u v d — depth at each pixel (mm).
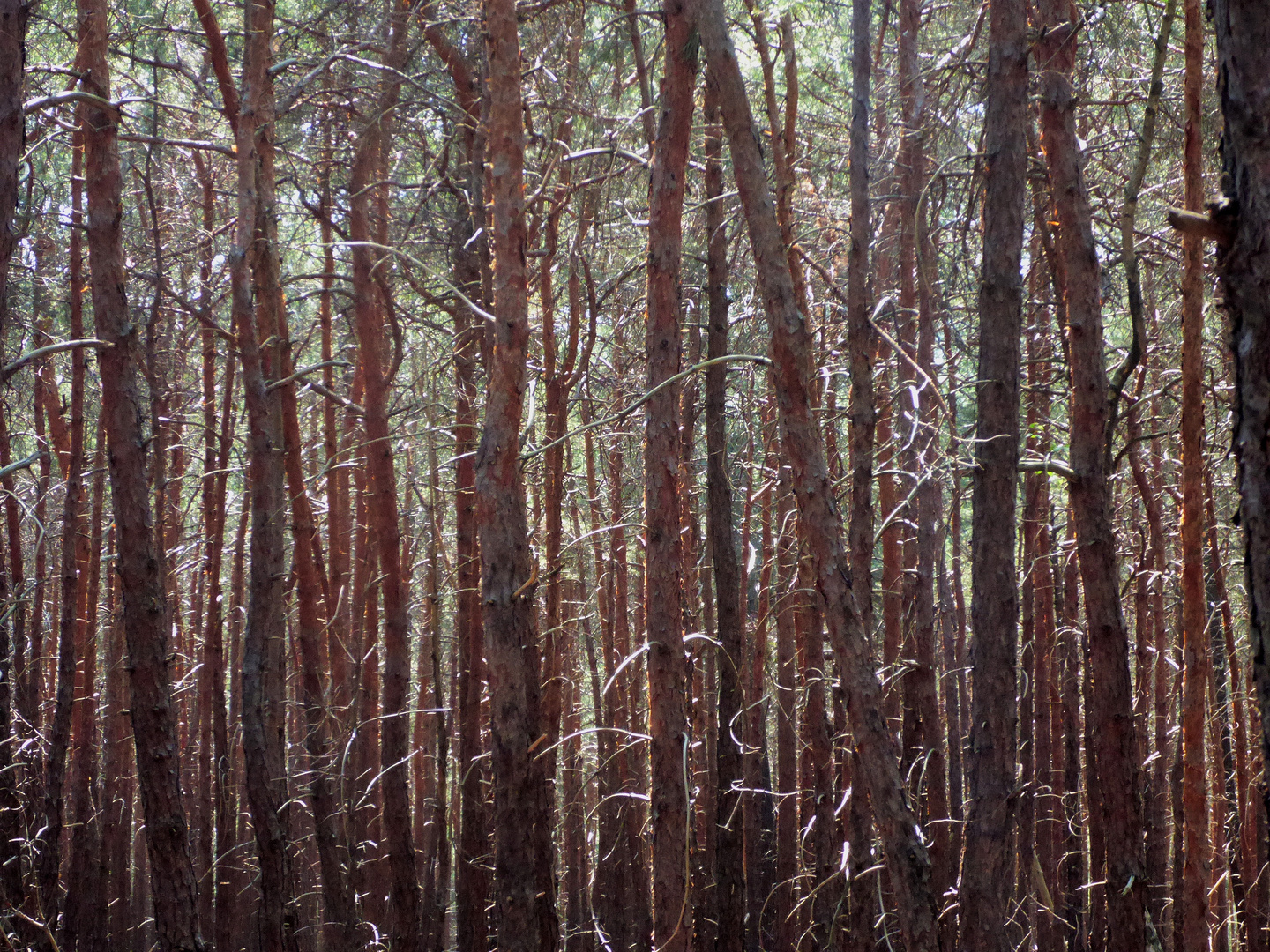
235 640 13711
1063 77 6520
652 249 5742
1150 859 10523
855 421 6156
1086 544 6398
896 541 8781
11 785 8672
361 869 11023
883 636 9484
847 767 8602
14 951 6730
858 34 6043
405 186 9336
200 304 11594
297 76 10141
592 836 14234
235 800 12109
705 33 4918
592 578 14945
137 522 6680
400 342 9008
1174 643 12719
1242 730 10000
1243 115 2562
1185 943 5414
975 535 6270
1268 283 2525
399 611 9148
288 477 8586
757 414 13305
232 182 13586
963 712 14453
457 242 9641
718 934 8727
